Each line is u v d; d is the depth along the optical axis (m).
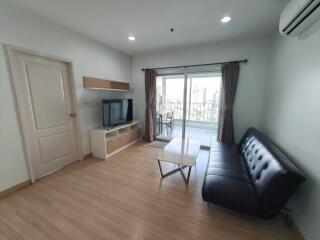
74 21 2.35
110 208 1.79
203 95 4.52
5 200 1.90
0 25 1.83
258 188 1.52
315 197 1.30
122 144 3.64
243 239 1.43
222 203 1.56
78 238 1.41
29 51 2.11
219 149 2.72
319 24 1.34
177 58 3.73
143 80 4.27
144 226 1.55
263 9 1.99
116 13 2.12
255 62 3.01
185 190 2.15
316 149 1.34
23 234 1.45
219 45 3.26
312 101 1.44
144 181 2.36
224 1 1.83
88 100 3.10
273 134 2.40
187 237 1.44
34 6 1.95
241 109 3.25
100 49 3.27
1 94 1.90
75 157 3.00
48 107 2.47
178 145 2.89
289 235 1.47
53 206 1.81
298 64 1.73
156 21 2.34
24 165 2.18
